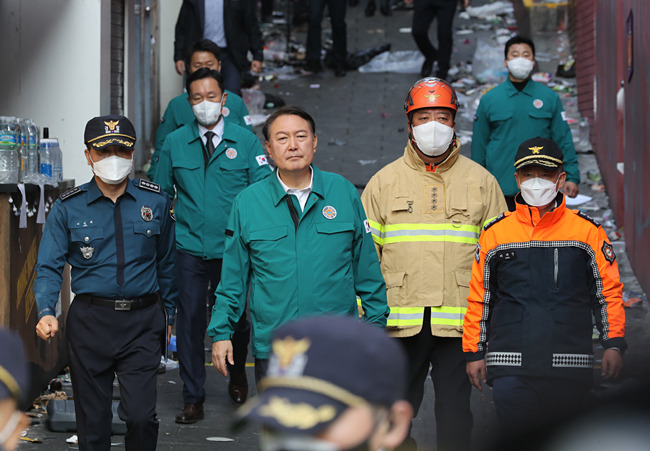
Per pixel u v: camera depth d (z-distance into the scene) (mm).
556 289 8469
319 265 8672
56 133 14477
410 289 9656
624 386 4250
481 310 8852
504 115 14914
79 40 14359
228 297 8961
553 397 8328
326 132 26672
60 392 12703
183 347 11945
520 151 8508
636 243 17484
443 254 9648
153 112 24141
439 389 9688
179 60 21281
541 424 4746
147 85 23500
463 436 9602
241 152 12469
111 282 8930
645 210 16453
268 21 38531
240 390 12758
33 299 12242
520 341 8469
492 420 10398
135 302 9016
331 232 8719
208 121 12258
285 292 8641
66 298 13953
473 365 8875
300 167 8609
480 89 29469
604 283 8500
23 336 11820
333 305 8672
